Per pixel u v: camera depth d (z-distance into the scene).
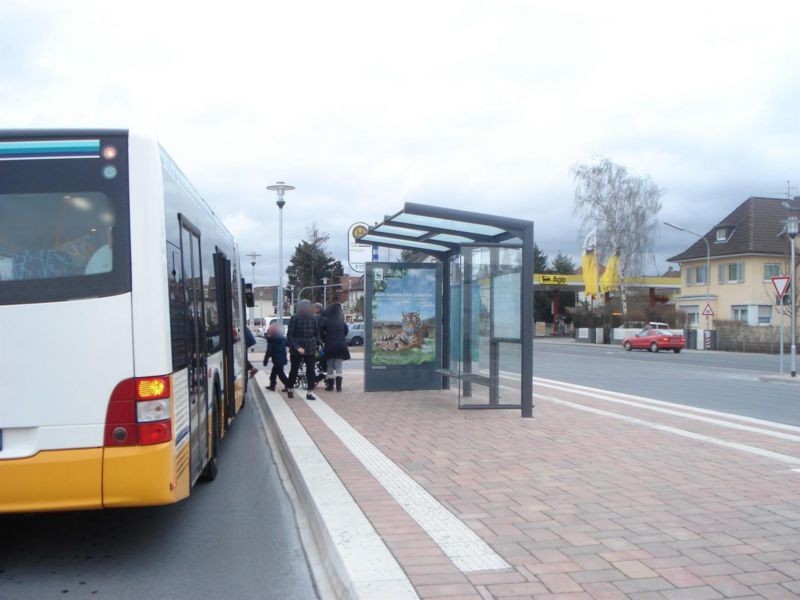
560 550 4.90
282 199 25.16
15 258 4.90
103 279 4.93
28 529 6.18
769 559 4.73
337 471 7.33
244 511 6.75
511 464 7.67
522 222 11.03
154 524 6.31
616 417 11.31
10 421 4.80
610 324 57.72
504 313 11.61
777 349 42.97
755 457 8.10
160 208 5.07
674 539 5.14
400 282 14.59
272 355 15.32
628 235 56.06
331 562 4.94
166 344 4.99
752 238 52.75
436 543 5.04
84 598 4.62
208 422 7.43
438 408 12.19
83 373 4.87
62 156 5.00
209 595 4.68
